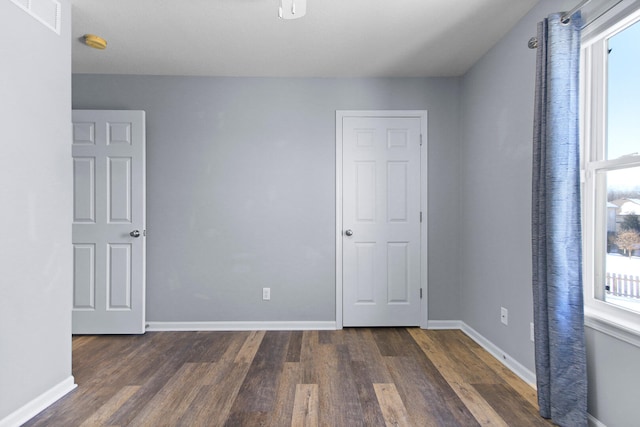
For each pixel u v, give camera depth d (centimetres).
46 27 215
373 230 362
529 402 218
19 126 197
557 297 193
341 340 327
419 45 294
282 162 362
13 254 193
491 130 298
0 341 185
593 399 190
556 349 193
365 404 216
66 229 230
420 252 361
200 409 211
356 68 341
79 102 354
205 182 360
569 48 196
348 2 233
